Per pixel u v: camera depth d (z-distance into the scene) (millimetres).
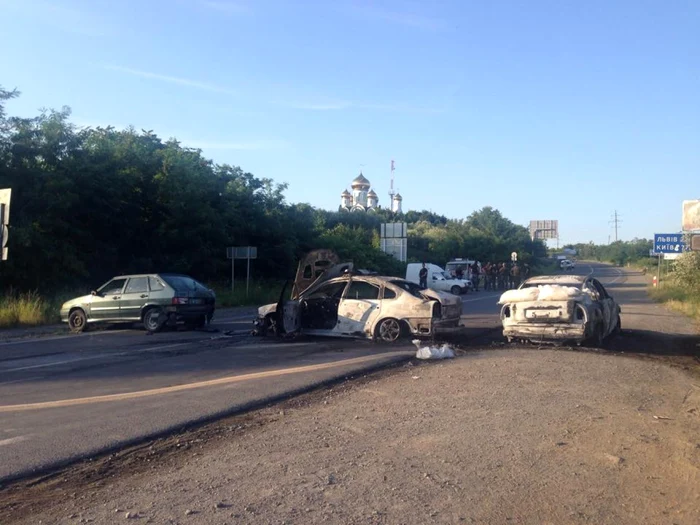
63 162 27203
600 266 121938
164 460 6457
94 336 17734
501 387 9625
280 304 15688
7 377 11188
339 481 5727
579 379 10281
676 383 10195
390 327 14828
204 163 37375
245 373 11180
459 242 67625
